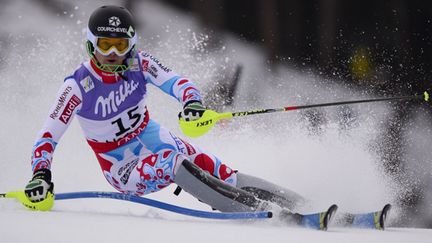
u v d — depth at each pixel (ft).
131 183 55.93
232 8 140.97
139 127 57.62
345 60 135.23
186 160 52.26
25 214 47.09
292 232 45.32
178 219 51.96
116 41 52.31
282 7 144.46
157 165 53.47
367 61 133.90
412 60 132.46
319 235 44.70
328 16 143.23
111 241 37.17
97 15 52.49
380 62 133.39
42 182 50.75
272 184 59.57
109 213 54.85
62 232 38.99
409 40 137.39
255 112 53.83
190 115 54.03
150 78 57.16
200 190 51.52
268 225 49.75
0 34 114.93
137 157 57.21
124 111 56.44
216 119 53.52
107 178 59.21
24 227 40.09
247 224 50.06
